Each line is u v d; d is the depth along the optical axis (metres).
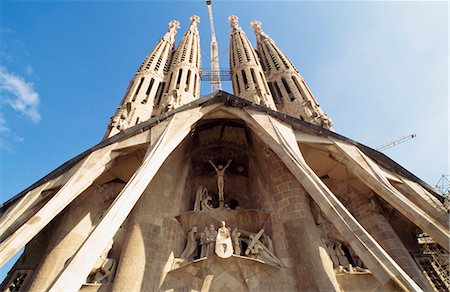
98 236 11.05
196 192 21.31
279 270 15.08
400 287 9.56
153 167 15.12
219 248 15.21
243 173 23.23
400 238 18.61
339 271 15.05
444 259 17.86
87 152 17.33
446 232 12.28
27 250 17.12
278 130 18.45
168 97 33.69
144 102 33.38
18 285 15.30
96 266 14.80
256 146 22.34
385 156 17.88
